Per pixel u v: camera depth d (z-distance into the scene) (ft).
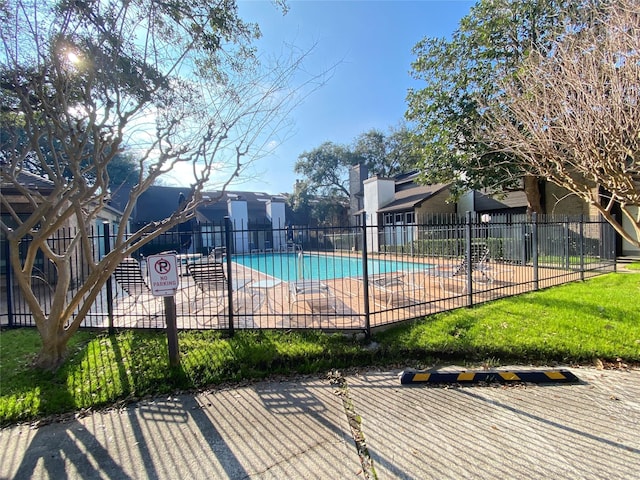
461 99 43.01
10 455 8.34
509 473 6.97
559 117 13.52
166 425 9.49
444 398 10.43
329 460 7.66
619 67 12.19
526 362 12.94
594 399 9.96
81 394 11.10
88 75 12.62
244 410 10.19
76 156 12.55
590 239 32.83
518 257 32.17
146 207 89.30
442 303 20.70
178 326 17.49
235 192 109.19
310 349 13.88
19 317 20.48
